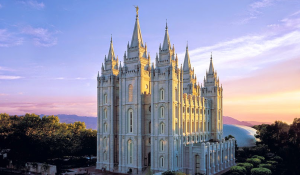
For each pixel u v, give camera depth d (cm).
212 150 8631
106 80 9644
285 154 9631
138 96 8594
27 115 11994
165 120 8081
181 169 8325
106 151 9419
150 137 8631
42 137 10331
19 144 9681
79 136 12206
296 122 11844
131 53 9169
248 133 14338
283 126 13250
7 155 10112
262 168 8044
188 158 8425
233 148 10688
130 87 8931
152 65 8469
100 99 9769
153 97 8338
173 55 8581
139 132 8488
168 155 7906
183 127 8906
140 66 8606
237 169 8119
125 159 8762
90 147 12188
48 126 11400
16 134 9856
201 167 8038
